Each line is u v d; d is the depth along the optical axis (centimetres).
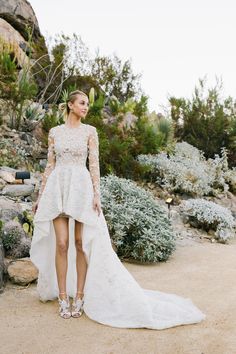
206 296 432
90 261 370
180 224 806
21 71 1060
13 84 888
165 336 326
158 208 657
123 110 1077
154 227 604
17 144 850
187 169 988
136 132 973
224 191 1041
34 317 357
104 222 385
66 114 399
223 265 576
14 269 441
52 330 332
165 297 409
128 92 1438
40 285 390
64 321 352
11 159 800
